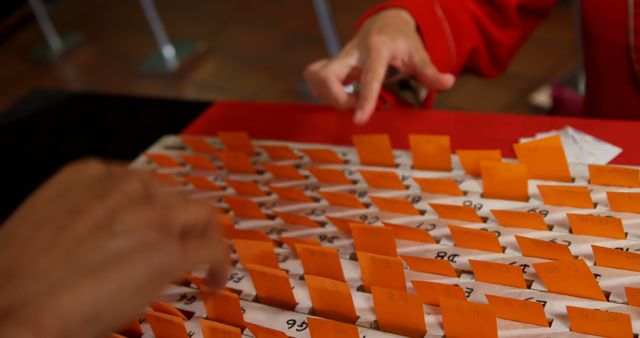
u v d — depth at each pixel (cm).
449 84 78
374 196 58
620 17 87
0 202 88
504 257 50
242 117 87
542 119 70
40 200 35
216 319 51
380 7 85
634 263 45
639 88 91
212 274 36
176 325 48
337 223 57
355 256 54
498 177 56
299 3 282
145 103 100
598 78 95
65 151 94
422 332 44
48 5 303
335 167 69
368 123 77
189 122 91
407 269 51
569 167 59
